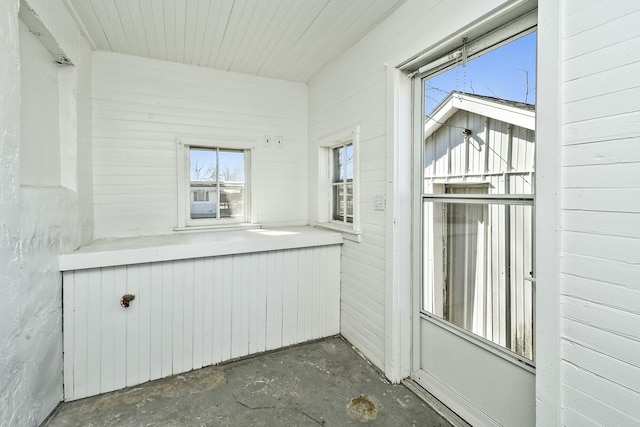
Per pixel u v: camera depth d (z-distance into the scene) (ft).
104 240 8.53
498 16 4.81
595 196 3.70
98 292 6.84
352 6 6.86
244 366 8.05
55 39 6.02
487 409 5.63
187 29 7.87
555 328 4.10
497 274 5.49
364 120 8.22
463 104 6.04
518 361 5.06
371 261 8.07
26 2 4.85
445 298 6.62
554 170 4.05
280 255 9.02
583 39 3.74
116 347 7.05
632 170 3.40
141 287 7.29
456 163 6.26
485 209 5.71
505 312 5.35
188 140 10.06
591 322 3.78
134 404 6.54
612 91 3.51
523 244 5.03
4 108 4.20
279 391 6.97
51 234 5.98
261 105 11.18
